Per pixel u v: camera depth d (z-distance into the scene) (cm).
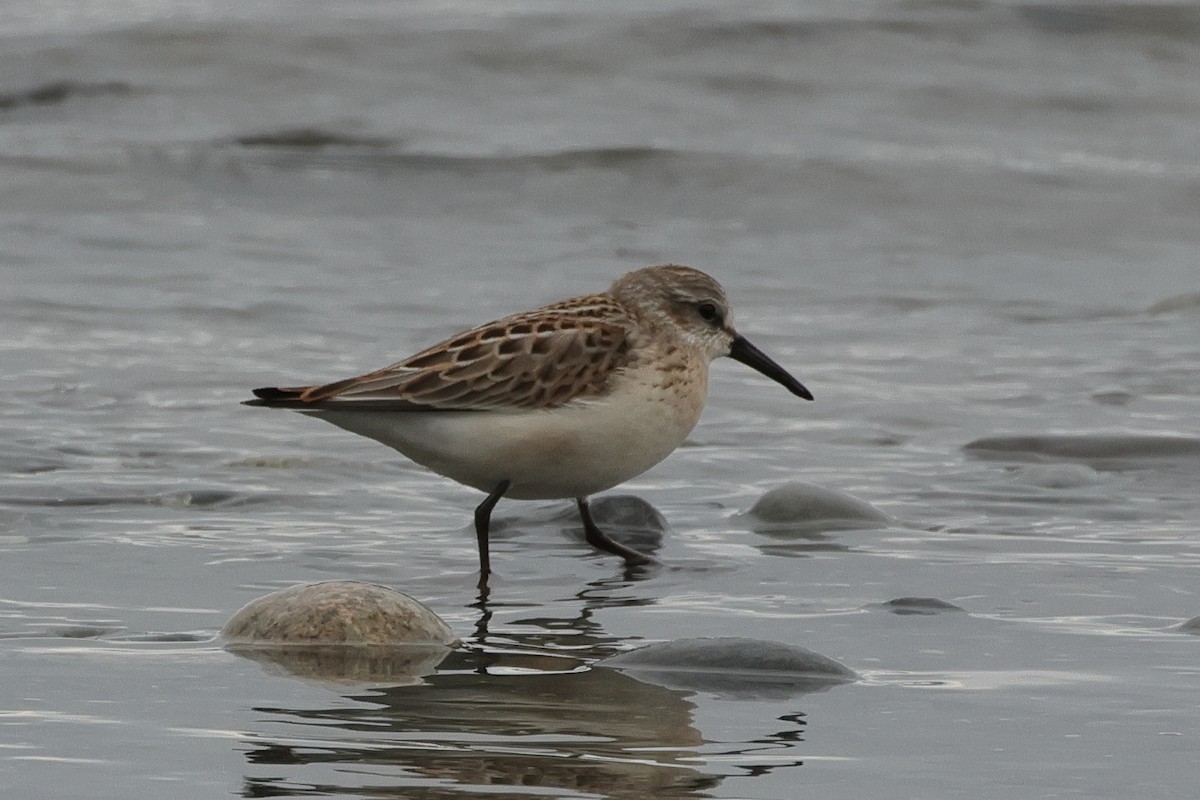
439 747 739
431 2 3347
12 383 1606
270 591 1016
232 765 713
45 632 916
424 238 2386
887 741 754
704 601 1012
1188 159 2777
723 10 3180
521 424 1074
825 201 2570
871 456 1430
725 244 2397
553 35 3066
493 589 1044
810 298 2119
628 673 853
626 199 2583
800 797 690
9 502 1226
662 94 2941
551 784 696
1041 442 1445
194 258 2225
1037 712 794
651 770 715
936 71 3045
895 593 1027
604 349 1093
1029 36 3144
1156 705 804
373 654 884
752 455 1430
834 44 3094
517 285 2131
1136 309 2089
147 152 2653
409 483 1330
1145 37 3159
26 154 2620
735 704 805
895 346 1872
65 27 3116
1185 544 1148
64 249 2247
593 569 1095
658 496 1305
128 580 1034
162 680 831
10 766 710
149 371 1675
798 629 944
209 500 1259
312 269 2188
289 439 1448
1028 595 1017
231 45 3020
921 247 2409
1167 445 1430
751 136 2808
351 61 2998
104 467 1338
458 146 2717
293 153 2672
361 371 1700
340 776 701
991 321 2009
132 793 681
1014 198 2594
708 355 1162
